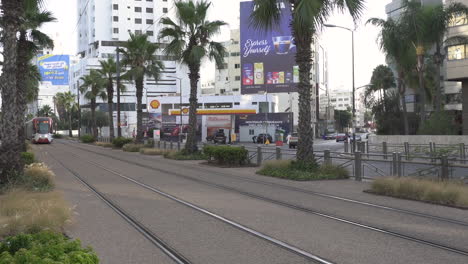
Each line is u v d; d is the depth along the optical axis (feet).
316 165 56.39
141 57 127.54
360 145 104.27
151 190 43.60
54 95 417.69
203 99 250.16
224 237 23.61
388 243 22.15
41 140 201.57
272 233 24.40
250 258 19.52
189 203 35.27
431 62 155.84
